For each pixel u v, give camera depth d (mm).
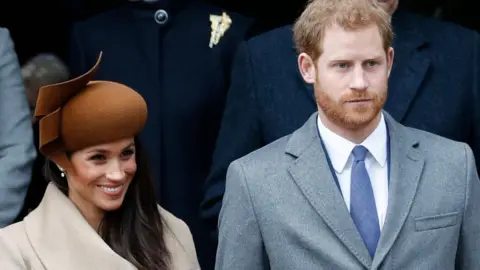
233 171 12680
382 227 12203
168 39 16953
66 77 17062
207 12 17188
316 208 12266
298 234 12211
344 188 12453
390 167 12406
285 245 12273
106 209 12875
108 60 17000
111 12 17328
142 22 16984
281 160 12586
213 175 15758
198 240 16734
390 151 12508
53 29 20266
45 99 12539
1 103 15211
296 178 12414
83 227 12836
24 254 12680
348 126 12117
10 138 15023
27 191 15234
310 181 12391
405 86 15273
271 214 12352
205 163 16828
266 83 15438
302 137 12680
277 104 15312
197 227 16734
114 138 12648
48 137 12609
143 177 13234
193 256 13531
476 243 12391
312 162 12484
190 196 16719
